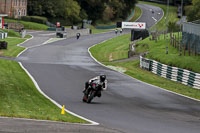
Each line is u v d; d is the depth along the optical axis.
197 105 65.56
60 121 40.25
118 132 36.25
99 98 66.44
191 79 93.31
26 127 33.94
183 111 58.09
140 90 79.56
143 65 123.88
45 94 67.56
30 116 40.66
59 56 151.88
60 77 92.56
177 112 56.59
